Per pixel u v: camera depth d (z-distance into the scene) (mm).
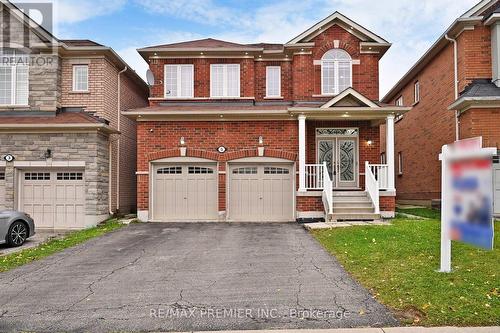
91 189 14352
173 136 14906
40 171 14586
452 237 6309
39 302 5688
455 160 6230
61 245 10109
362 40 16000
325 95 15797
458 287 5688
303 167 14188
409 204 21031
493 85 14117
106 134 15391
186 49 16188
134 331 4645
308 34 15938
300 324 4727
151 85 16062
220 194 14695
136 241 10555
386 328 4523
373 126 15633
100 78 15586
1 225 10172
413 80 20641
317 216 14047
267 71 16891
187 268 7539
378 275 6527
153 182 14914
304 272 7016
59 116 14930
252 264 7734
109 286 6430
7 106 15078
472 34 14688
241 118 14898
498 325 4527
